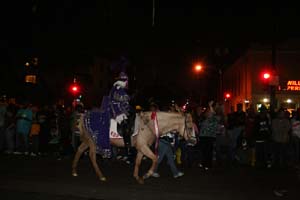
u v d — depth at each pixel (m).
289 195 11.66
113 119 12.80
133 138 12.52
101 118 12.95
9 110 21.67
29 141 21.42
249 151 18.80
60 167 16.41
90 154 13.35
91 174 14.65
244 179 14.35
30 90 36.53
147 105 15.88
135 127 12.43
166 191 11.72
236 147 18.48
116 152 19.23
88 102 19.06
